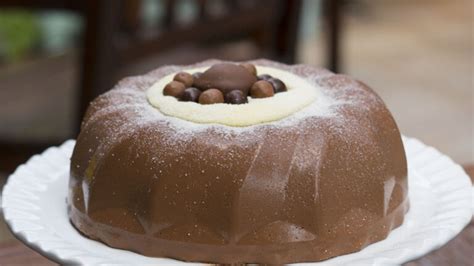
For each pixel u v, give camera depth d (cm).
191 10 152
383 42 295
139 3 132
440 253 81
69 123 146
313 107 72
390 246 69
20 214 72
